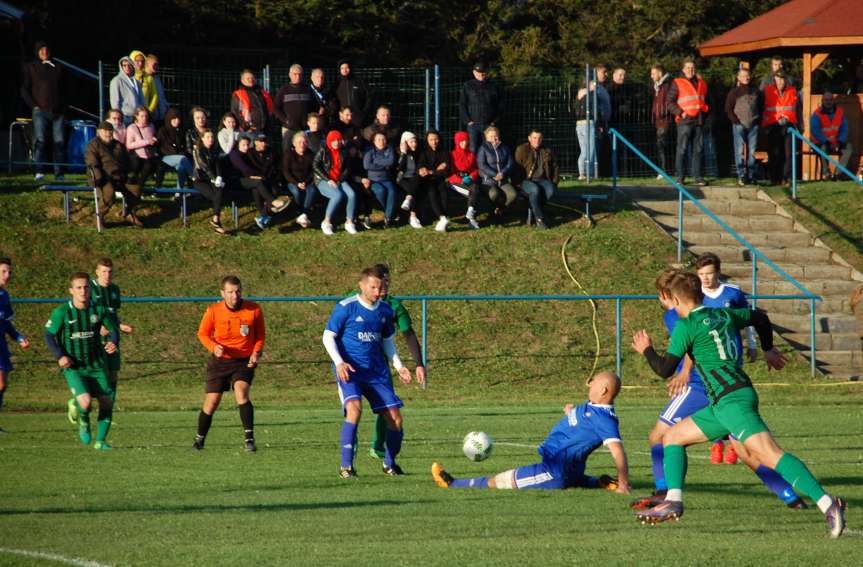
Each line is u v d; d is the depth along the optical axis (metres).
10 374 45.72
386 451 24.33
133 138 55.41
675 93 64.06
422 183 57.50
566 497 20.34
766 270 57.34
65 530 16.59
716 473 24.66
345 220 59.12
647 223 60.03
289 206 57.69
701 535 16.22
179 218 57.84
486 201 61.81
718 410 17.17
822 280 56.41
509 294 53.44
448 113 73.44
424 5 89.38
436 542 15.54
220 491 21.36
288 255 55.09
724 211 62.56
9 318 34.06
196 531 16.52
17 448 28.88
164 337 48.94
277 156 56.97
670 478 17.42
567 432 21.38
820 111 67.44
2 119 71.25
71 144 63.25
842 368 50.06
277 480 23.08
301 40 85.81
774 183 67.06
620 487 21.03
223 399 42.94
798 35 67.62
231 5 84.12
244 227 57.34
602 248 57.12
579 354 49.84
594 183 66.19
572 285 54.38
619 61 92.25
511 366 48.75
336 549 14.98
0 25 69.75
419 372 24.89
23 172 65.56
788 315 53.31
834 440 30.83
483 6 93.00
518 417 37.47
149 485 22.25
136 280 52.41
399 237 56.69
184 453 28.06
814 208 62.56
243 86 58.06
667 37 95.12
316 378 47.00
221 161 56.12
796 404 42.62
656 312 52.81
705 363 17.53
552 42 92.50
